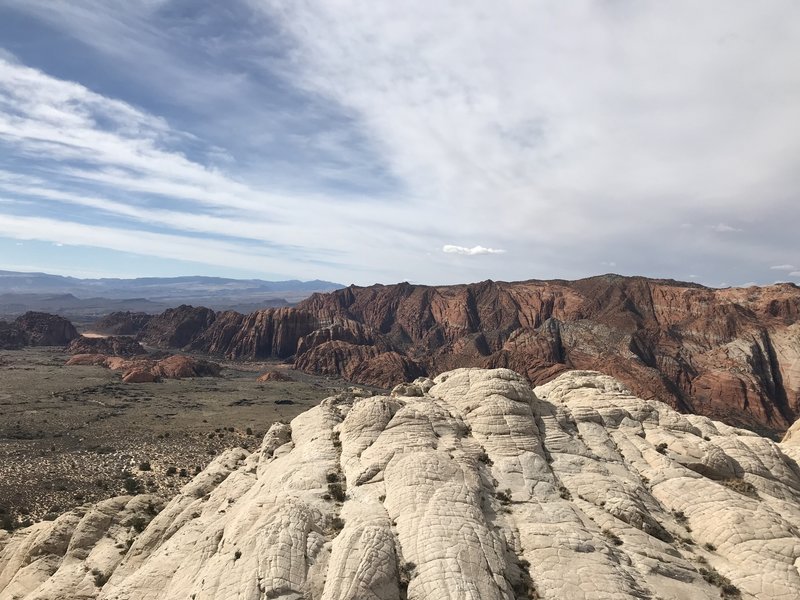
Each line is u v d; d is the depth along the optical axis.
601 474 34.16
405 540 25.05
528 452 34.91
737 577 26.31
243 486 39.69
